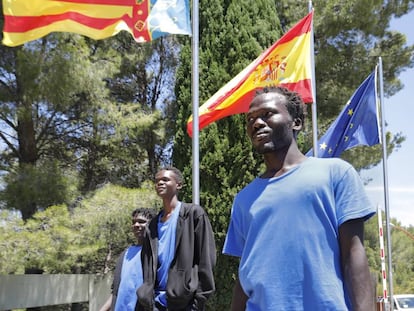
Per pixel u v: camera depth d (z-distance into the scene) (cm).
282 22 1812
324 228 247
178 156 1326
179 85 1350
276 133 269
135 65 1695
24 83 1165
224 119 1268
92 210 1142
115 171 1616
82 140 1530
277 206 255
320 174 254
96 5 888
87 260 1423
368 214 246
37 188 1150
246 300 279
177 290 459
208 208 1260
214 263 477
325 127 1767
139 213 585
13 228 1051
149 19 895
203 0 1355
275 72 966
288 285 244
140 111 1480
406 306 1938
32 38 873
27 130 1352
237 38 1319
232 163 1266
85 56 1253
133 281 548
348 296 244
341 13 1725
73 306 1567
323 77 1788
